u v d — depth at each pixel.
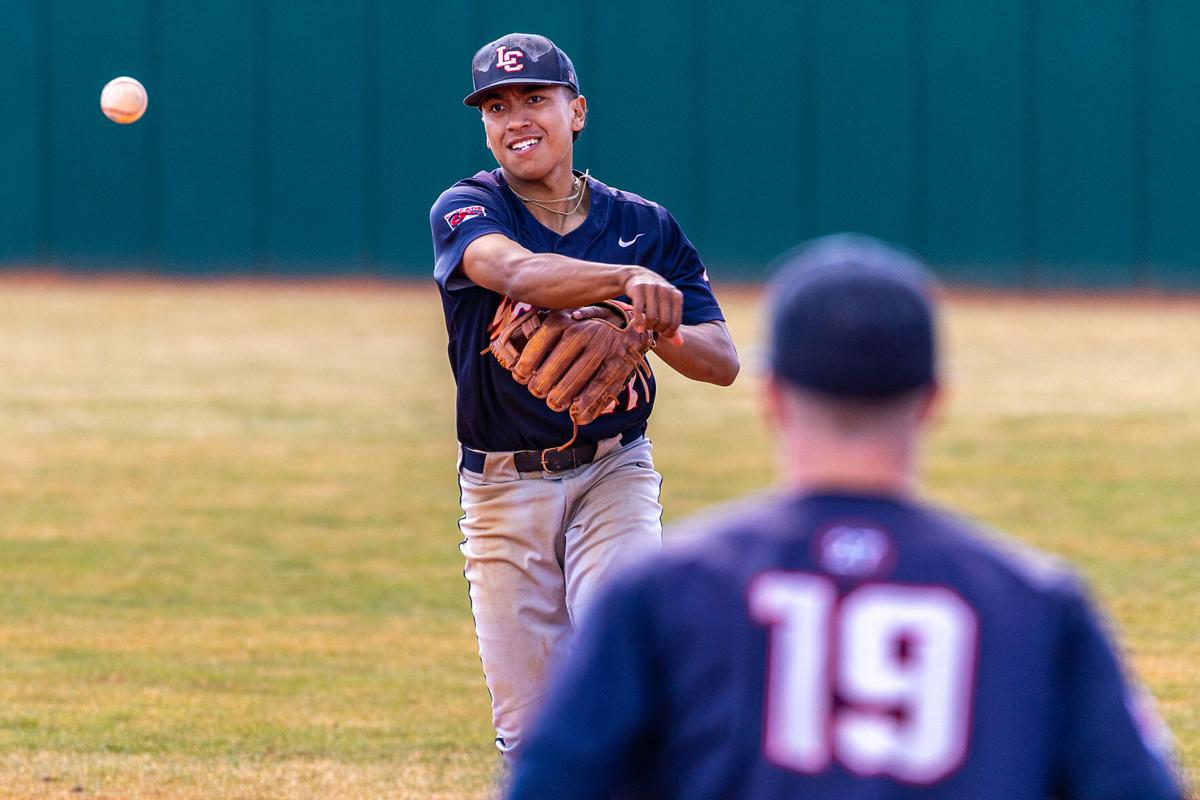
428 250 101.12
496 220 16.14
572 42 100.25
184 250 101.50
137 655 25.00
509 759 16.92
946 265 98.69
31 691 22.88
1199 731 20.89
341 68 100.88
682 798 6.89
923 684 6.62
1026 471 41.78
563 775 6.88
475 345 16.03
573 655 7.13
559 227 16.77
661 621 6.95
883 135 98.81
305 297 91.62
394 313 83.06
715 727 6.78
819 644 6.71
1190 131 95.69
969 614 6.70
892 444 6.99
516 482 16.36
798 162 99.62
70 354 64.62
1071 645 6.88
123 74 100.44
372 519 35.78
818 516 6.93
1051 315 85.12
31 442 45.25
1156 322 81.88
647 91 100.12
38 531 34.22
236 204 101.44
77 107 100.69
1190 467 42.47
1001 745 6.59
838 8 98.69
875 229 99.25
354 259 101.38
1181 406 53.56
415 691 23.25
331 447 45.00
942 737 6.58
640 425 16.88
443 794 18.62
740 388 58.41
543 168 16.44
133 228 101.31
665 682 6.96
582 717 6.95
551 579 16.64
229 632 26.52
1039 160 97.31
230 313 81.94
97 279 99.81
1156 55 95.88
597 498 16.47
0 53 100.25
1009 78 97.38
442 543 33.53
